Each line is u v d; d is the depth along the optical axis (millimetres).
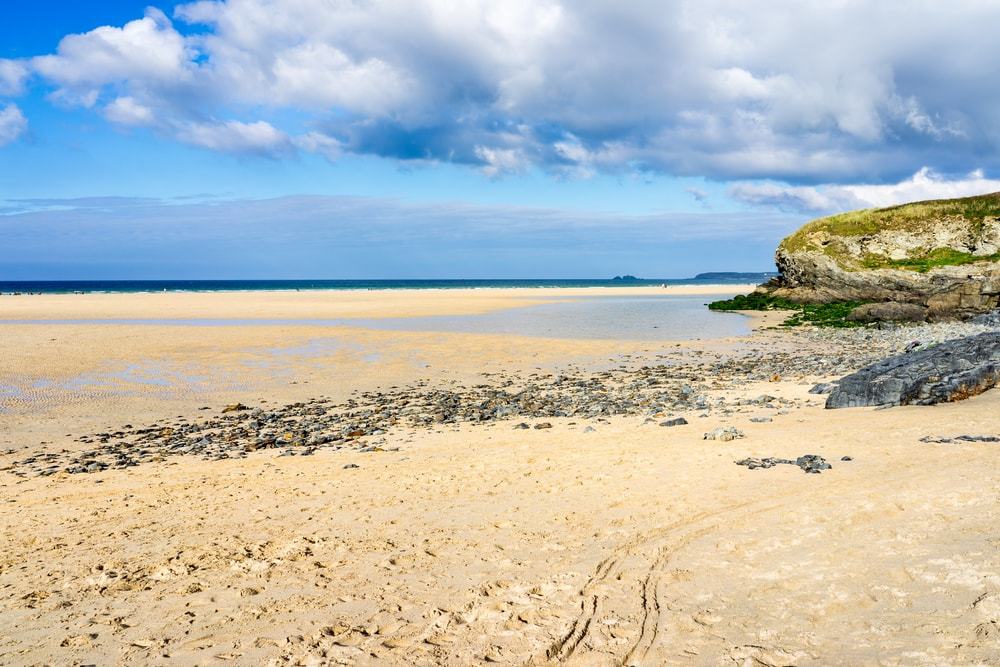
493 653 5984
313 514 10938
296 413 22703
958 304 49188
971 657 5020
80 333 43688
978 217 55031
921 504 8570
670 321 55938
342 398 25328
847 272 57312
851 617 5992
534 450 15203
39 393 25719
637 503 10336
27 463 16625
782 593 6668
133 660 6141
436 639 6316
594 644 6047
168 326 48906
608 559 8094
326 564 8523
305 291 129625
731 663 5461
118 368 31266
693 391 23891
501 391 26172
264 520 10727
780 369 29188
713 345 39969
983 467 9984
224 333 44500
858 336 42844
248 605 7324
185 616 7102
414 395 25578
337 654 6070
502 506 10766
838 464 11492
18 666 6109
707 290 143000
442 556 8625
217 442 18641
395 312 64500
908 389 16844
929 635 5438
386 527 9984
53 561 9141
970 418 13969
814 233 61844
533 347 39000
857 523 8258
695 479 11430
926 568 6652
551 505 10625
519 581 7629
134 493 13141
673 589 7074
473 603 7102
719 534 8562
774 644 5695
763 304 64688
